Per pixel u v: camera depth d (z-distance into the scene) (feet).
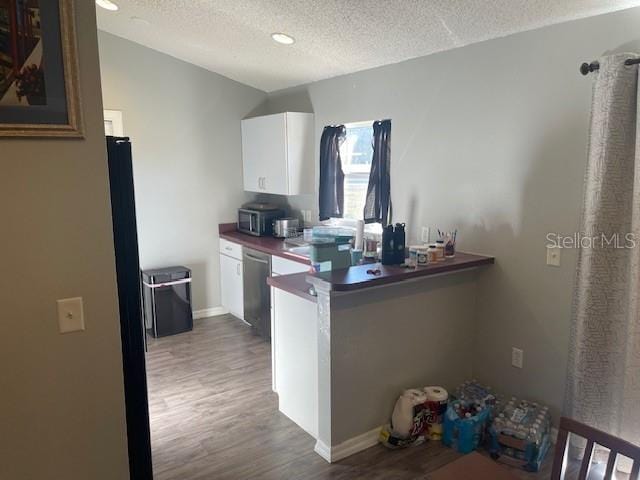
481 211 9.92
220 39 12.39
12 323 4.71
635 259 7.30
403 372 9.32
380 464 8.32
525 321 9.37
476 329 10.34
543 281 8.98
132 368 6.03
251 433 9.30
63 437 5.12
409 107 11.32
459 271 9.78
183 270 14.96
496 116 9.44
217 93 15.85
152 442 8.96
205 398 10.73
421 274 8.71
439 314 9.72
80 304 5.03
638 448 4.02
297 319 9.18
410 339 9.33
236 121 16.40
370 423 8.91
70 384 5.09
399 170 11.74
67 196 4.83
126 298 5.89
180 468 8.19
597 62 7.43
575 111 8.23
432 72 10.66
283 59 12.98
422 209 11.23
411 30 9.59
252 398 10.73
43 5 4.48
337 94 13.64
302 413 9.41
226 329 15.28
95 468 5.35
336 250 8.94
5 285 4.64
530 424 8.43
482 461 4.38
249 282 14.76
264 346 13.84
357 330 8.48
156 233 15.35
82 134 4.81
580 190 8.27
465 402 9.17
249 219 15.78
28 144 4.58
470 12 8.45
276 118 14.61
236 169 16.63
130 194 5.78
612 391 7.98
